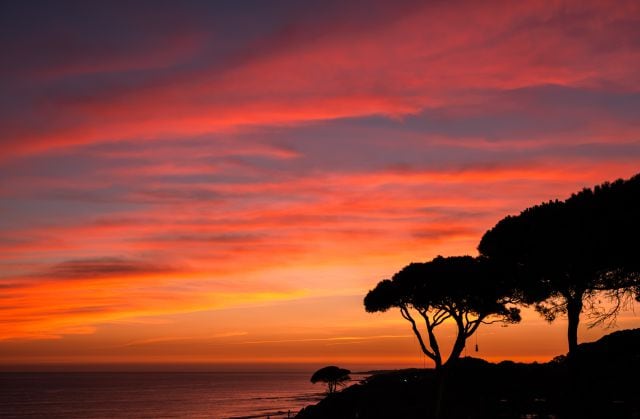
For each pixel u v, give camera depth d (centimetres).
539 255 2086
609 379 2908
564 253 2006
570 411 2222
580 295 2047
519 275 2273
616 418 2223
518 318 2831
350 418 4225
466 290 2728
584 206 1981
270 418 12925
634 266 1894
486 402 3519
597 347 3694
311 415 5088
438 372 2903
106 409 17362
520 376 4116
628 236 1850
